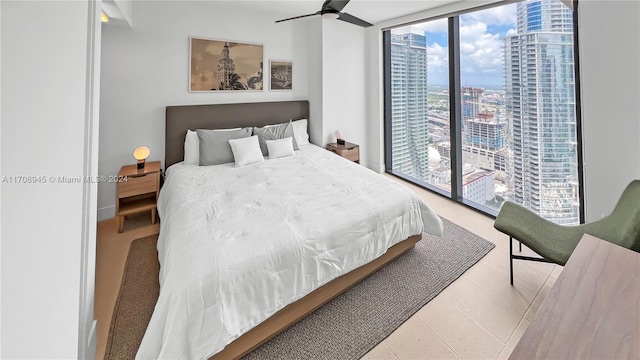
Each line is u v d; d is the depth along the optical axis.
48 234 0.82
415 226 2.18
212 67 3.39
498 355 1.41
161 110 3.14
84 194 1.20
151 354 1.14
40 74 0.78
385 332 1.55
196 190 2.28
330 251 1.65
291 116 4.08
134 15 2.85
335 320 1.64
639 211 1.44
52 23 0.84
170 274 1.27
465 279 2.00
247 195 2.17
